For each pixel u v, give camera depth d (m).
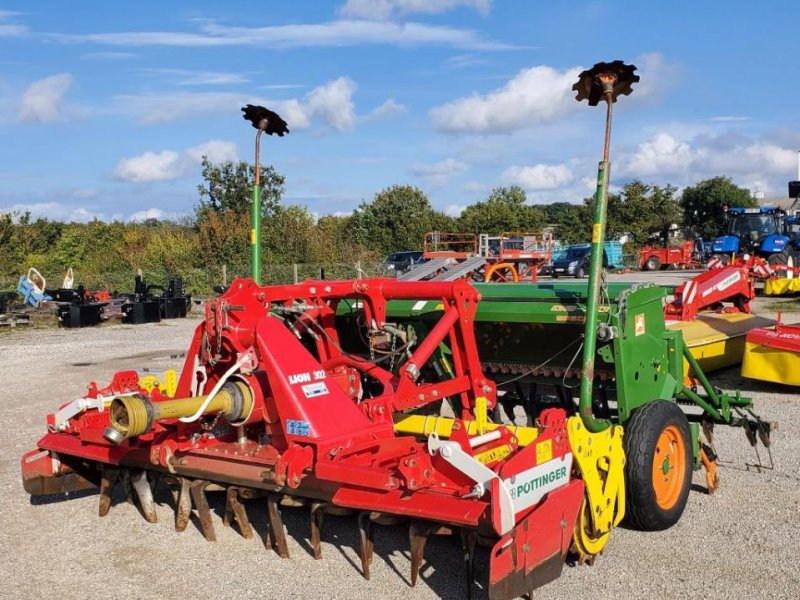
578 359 5.66
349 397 5.11
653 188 55.50
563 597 4.05
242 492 4.88
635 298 5.07
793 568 4.41
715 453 6.14
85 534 5.17
